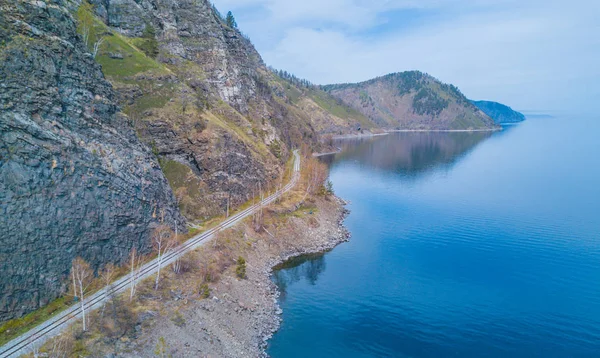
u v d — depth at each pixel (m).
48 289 52.34
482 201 150.88
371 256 97.75
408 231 117.00
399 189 176.12
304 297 76.00
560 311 70.31
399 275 86.25
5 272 48.25
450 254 98.12
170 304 59.22
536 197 155.50
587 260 92.50
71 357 43.72
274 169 141.00
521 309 71.25
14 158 52.41
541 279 83.25
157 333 52.31
